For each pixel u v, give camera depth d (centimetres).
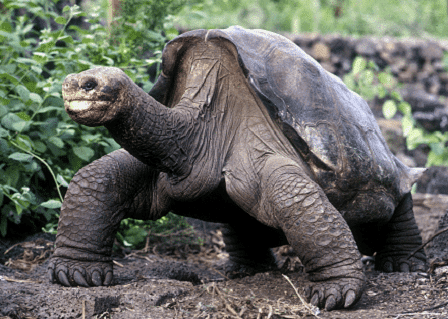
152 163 389
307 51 1496
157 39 646
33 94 542
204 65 416
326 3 2323
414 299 380
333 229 367
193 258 653
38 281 412
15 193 515
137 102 361
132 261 548
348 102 472
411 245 523
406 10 2317
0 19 639
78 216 393
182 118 393
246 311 338
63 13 791
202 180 398
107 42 638
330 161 404
